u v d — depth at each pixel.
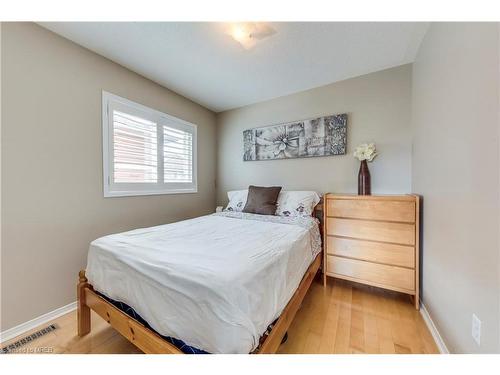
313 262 1.94
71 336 1.42
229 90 2.74
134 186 2.31
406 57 2.03
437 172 1.42
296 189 2.81
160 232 1.68
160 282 0.96
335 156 2.54
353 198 2.00
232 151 3.40
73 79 1.80
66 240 1.76
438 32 1.42
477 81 0.95
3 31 1.44
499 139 0.80
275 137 2.93
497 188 0.81
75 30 1.66
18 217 1.51
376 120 2.29
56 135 1.70
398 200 1.81
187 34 1.71
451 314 1.19
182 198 2.93
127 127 2.23
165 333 0.92
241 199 2.86
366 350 1.27
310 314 1.65
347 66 2.19
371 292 2.01
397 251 1.81
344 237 2.04
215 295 0.81
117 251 1.23
